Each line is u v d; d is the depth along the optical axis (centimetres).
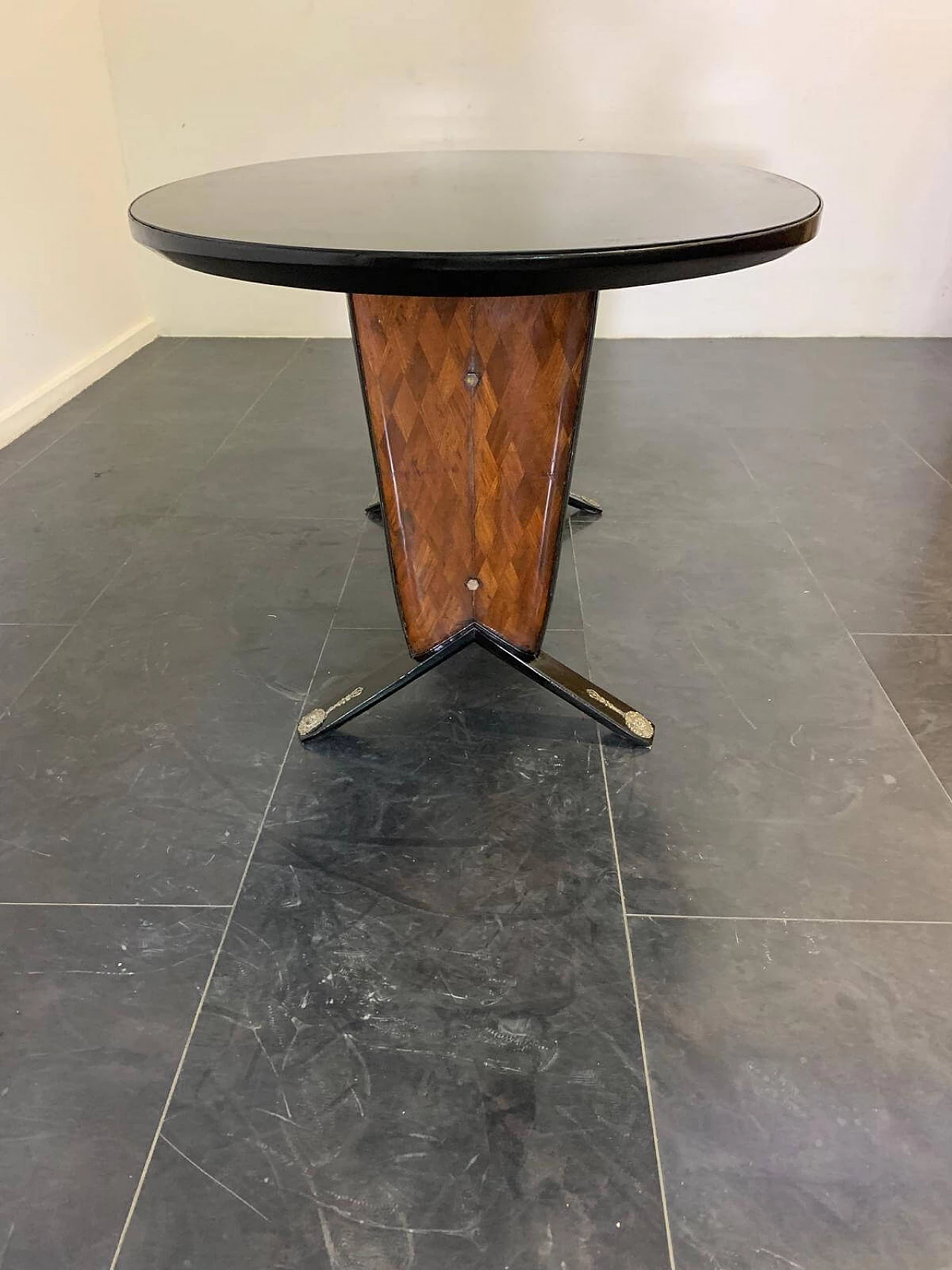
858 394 278
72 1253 79
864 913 109
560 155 159
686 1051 94
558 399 119
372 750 136
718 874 115
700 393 280
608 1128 88
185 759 135
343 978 102
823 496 214
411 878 115
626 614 169
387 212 103
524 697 148
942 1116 89
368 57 291
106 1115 89
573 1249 79
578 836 120
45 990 101
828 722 141
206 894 113
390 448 121
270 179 131
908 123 295
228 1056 94
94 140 290
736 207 104
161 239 94
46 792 129
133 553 191
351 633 164
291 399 277
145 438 249
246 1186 83
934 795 127
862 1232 80
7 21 242
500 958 104
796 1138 87
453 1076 92
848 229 313
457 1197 82
